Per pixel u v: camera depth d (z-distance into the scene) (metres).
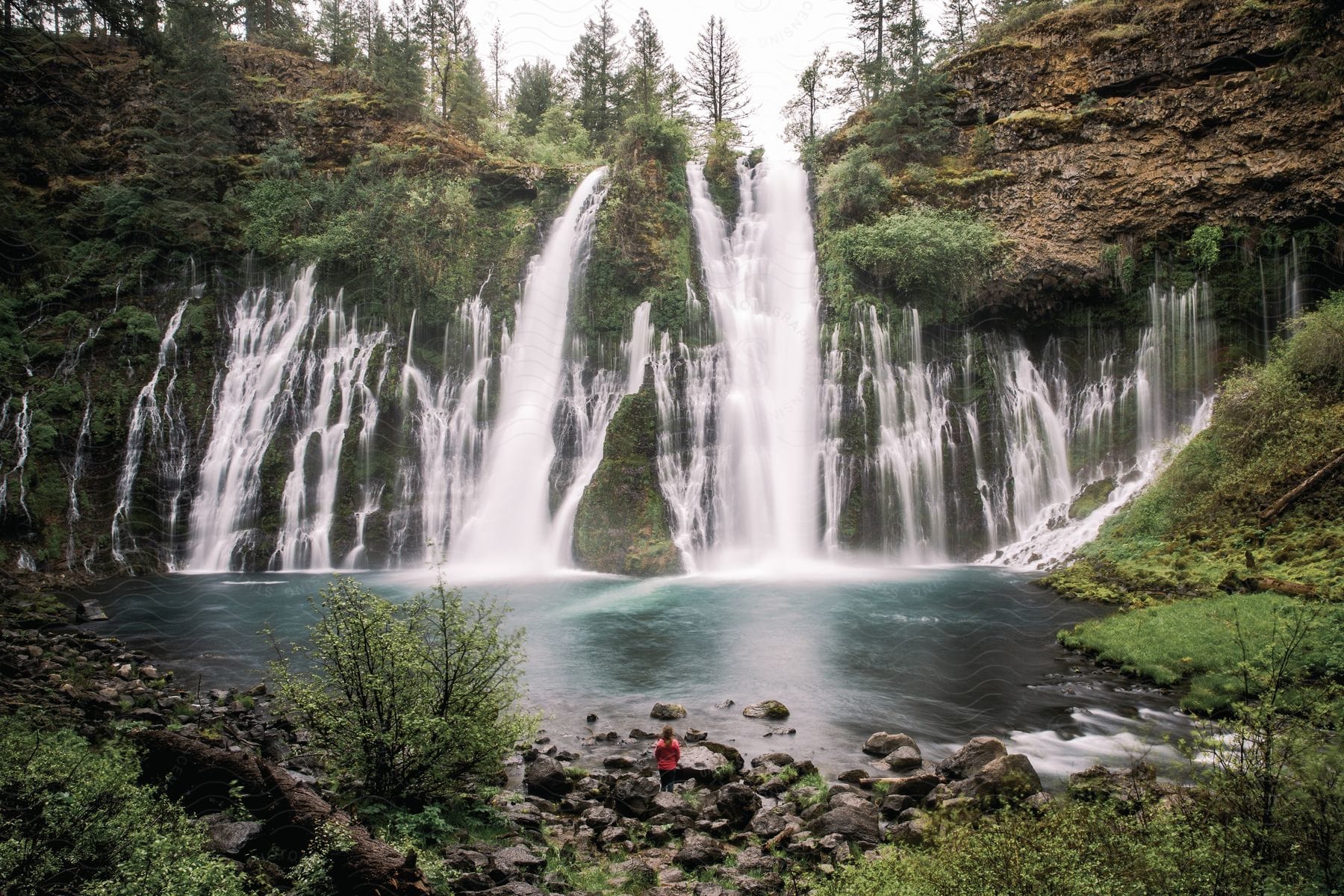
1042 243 31.58
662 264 34.12
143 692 12.30
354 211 35.34
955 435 30.33
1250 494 21.05
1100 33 33.12
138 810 5.76
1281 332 28.31
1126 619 16.88
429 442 31.53
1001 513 29.50
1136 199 30.73
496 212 38.34
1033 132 33.25
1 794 5.62
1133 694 13.73
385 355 31.89
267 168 37.25
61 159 22.33
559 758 11.02
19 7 18.86
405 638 8.15
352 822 6.47
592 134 53.12
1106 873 5.41
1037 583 22.86
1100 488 28.42
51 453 27.98
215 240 33.97
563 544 28.98
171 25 36.69
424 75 45.22
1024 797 8.73
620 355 32.69
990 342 31.81
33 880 4.99
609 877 7.30
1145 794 7.52
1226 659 13.59
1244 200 29.14
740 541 29.00
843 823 8.19
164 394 30.33
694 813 8.98
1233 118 29.62
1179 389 29.28
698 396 30.12
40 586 24.33
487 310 34.47
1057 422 31.14
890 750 11.26
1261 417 22.55
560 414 31.47
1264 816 5.96
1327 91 21.45
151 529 28.70
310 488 29.70
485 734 8.25
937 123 35.06
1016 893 5.36
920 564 28.16
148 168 35.44
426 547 29.95
